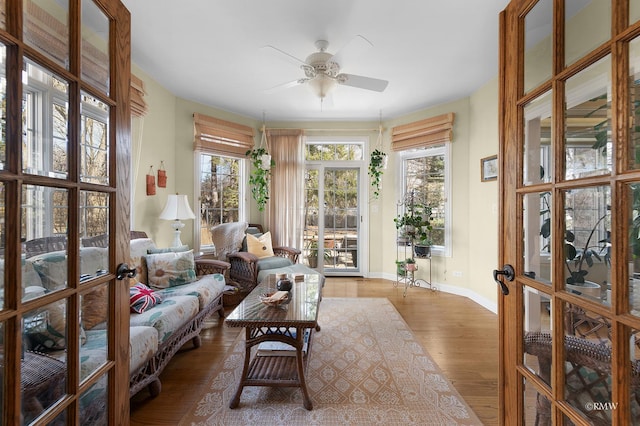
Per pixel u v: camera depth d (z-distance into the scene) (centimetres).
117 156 112
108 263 109
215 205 420
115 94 111
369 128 457
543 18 97
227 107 407
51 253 85
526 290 104
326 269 481
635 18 68
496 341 246
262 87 339
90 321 102
